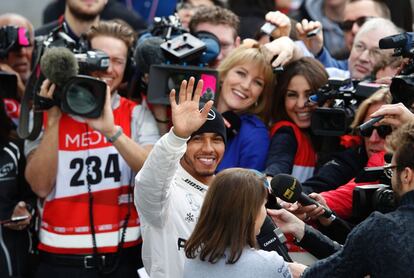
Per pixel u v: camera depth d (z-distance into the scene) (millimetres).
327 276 7938
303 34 12383
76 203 10977
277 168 10852
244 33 14039
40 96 10641
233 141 11258
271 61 11281
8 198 11555
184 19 14109
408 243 7680
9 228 11500
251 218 8195
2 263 11469
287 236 10062
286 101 11289
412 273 7617
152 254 9234
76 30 13445
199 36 11867
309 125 11258
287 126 11266
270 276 8125
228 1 14516
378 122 9117
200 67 10969
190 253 8289
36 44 11648
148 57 11203
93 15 13398
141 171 8891
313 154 11273
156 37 11477
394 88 9484
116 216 10992
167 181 8820
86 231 10953
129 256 11086
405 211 7848
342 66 12836
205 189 9531
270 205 9141
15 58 12695
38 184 11016
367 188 9016
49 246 11000
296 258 10133
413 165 7941
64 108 10422
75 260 10930
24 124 11070
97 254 10922
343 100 10648
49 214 11031
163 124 11375
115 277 10992
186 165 9664
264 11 14297
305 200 8977
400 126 8484
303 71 11180
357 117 10430
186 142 8930
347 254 7879
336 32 15227
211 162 9641
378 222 7785
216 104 11094
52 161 10930
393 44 9617
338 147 11062
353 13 13297
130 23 15852
